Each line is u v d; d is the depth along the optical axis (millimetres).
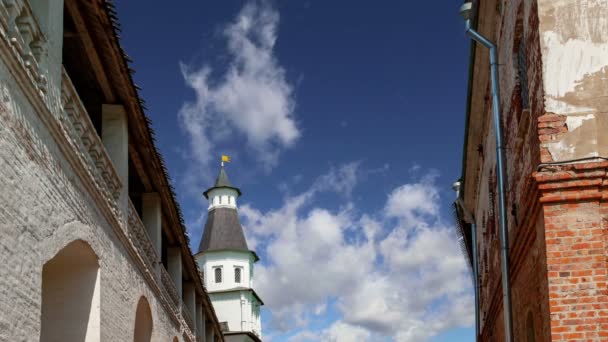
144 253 14273
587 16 9016
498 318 16625
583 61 8898
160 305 16234
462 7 13594
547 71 8945
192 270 22141
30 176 7738
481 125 17375
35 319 7777
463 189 20969
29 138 7723
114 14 10312
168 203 16859
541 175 8672
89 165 10328
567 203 8594
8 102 7125
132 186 16094
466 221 23312
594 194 8516
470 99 16578
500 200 11391
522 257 10562
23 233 7492
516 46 11062
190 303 23422
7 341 7020
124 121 12742
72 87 9516
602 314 8227
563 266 8430
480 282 21750
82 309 10492
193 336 22812
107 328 11016
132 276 12984
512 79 11211
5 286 6988
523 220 10008
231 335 60969
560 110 8836
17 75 7328
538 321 9461
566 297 8336
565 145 8734
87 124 10219
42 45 8352
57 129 8609
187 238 19609
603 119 8727
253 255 68812
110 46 10883
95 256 10414
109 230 11273
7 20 7254
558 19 9055
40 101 7992
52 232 8422
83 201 9758
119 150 12531
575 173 8586
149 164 14609
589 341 8180
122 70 11492
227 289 64375
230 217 69438
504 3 12000
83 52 11383
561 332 8258
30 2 8570
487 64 14648
